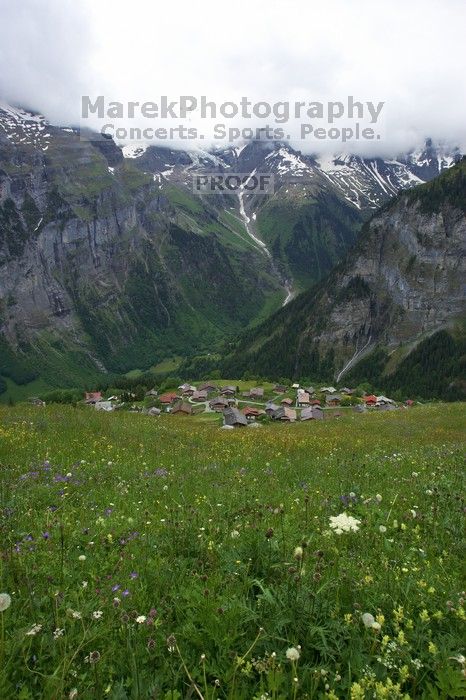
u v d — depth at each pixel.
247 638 4.46
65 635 4.24
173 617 4.91
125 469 13.08
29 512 8.23
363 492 10.57
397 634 4.47
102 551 6.73
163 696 3.69
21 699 3.59
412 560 6.38
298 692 3.80
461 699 3.67
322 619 4.59
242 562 6.00
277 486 11.66
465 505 9.06
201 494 10.37
